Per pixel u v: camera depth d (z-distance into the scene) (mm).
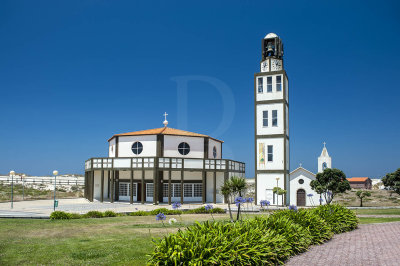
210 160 39281
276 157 37656
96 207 32000
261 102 38875
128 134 40875
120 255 10547
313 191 40375
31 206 32844
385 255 10812
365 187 87562
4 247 11648
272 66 39500
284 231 11336
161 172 39375
